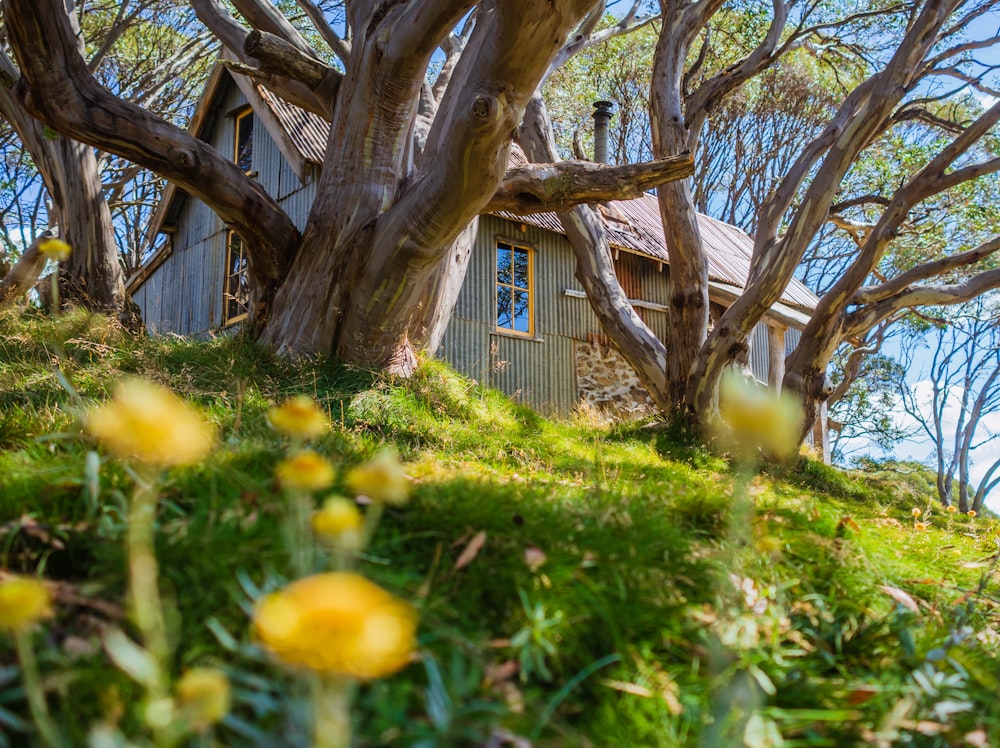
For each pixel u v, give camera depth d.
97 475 2.32
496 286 13.95
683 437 9.81
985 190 18.28
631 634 2.18
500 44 5.65
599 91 28.64
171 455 1.33
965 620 2.96
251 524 2.28
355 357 7.59
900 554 3.89
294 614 0.96
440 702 1.62
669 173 7.41
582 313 15.22
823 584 2.95
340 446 4.11
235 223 7.62
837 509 5.03
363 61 7.35
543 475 4.67
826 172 9.69
